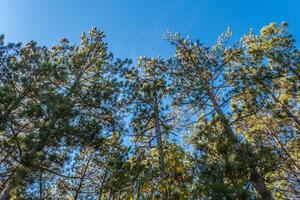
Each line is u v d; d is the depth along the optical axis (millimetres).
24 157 9766
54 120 11039
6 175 10984
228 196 7520
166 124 15336
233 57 17938
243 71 16609
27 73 12375
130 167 10953
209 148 9547
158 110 14898
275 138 16766
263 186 10031
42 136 10359
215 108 15133
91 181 13516
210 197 7746
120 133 13422
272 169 8844
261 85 15172
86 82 15258
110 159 12039
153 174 10797
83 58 15516
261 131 17125
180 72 17375
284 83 18172
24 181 9664
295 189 14953
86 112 13062
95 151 13352
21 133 11992
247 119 17359
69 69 14469
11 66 12109
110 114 13617
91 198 12883
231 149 9070
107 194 11984
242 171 8453
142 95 14797
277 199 13578
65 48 15711
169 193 9500
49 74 12734
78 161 13250
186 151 11719
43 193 11703
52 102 10977
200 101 16375
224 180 8367
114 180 10828
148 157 13320
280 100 17766
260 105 14625
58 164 10797
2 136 11617
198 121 14750
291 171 14828
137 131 14203
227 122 11125
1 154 11984
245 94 15203
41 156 10266
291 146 16797
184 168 10266
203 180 8367
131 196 10484
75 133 11211
